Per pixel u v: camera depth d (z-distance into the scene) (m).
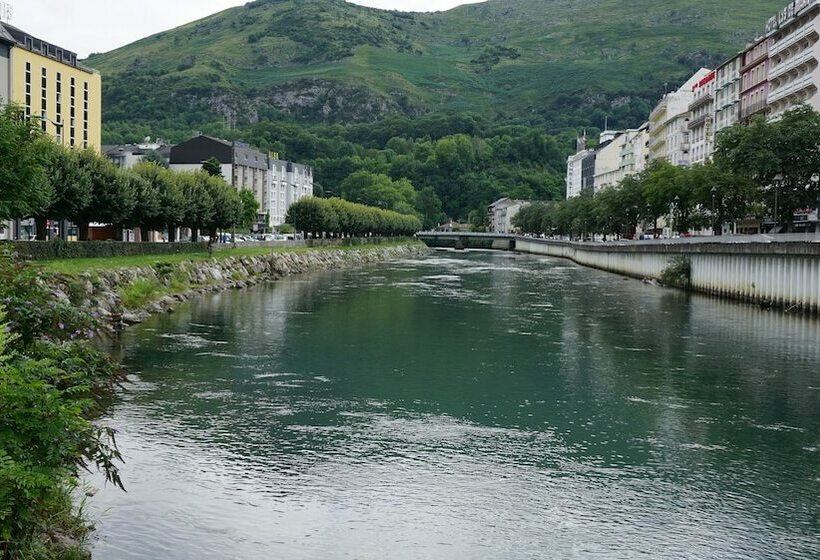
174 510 22.02
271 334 53.97
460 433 30.75
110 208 81.06
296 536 20.81
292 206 177.88
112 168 83.00
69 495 21.08
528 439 30.19
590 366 44.81
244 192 193.25
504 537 21.22
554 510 23.19
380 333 56.22
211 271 91.62
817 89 111.06
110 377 20.91
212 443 28.39
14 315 18.89
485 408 34.72
